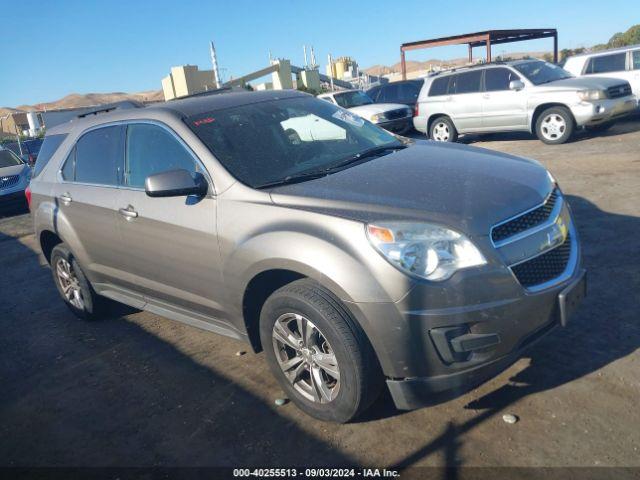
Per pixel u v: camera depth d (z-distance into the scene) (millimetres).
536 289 2785
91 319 5184
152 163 3916
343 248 2770
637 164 8141
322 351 3043
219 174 3438
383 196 2963
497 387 3229
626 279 4336
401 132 15000
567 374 3240
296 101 4379
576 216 6102
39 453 3273
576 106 10602
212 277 3484
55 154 5066
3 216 12844
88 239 4531
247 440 3102
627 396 2975
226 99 4168
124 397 3754
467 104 12156
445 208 2787
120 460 3098
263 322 3217
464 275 2633
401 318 2656
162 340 4582
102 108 4926
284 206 3096
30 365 4484
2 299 6312
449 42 24422
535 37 26250
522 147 11375
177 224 3592
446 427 2959
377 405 3244
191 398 3611
